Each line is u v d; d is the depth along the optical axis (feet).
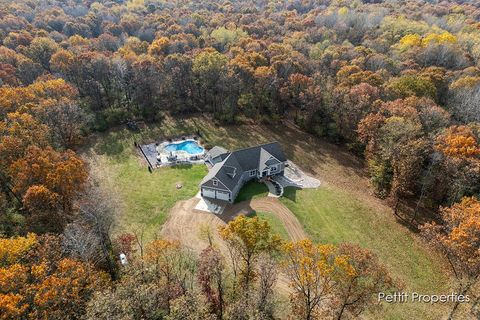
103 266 130.21
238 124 278.87
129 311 88.33
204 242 163.02
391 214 188.24
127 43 353.72
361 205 194.70
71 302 93.30
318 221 180.96
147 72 274.57
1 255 101.04
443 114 215.31
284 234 170.91
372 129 212.84
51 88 235.61
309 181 214.69
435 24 433.07
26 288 90.84
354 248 104.68
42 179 145.38
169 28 385.50
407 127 192.13
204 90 294.87
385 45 360.07
